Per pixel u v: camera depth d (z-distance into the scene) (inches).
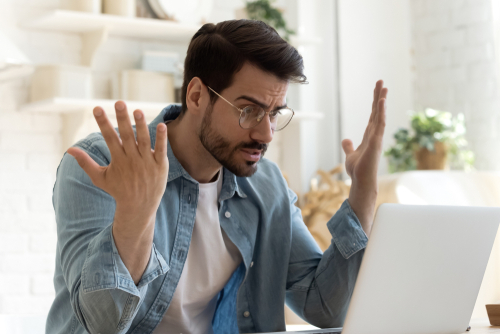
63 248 40.7
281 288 54.4
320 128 139.0
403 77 149.1
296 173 131.2
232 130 45.9
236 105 45.6
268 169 58.2
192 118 48.8
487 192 102.4
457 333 43.4
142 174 32.2
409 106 149.3
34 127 108.7
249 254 52.1
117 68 115.6
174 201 48.9
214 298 52.2
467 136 138.6
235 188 52.4
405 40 149.7
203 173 50.5
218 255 51.2
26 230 107.7
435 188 98.6
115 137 31.6
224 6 127.1
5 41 102.7
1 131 106.0
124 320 37.5
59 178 44.8
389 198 95.6
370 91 144.8
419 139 126.6
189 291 49.5
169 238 48.1
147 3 114.5
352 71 142.6
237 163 46.9
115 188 32.5
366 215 50.9
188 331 50.1
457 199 99.2
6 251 106.0
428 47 146.8
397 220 37.6
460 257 41.1
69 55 111.0
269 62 44.6
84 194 42.2
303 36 129.8
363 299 38.0
